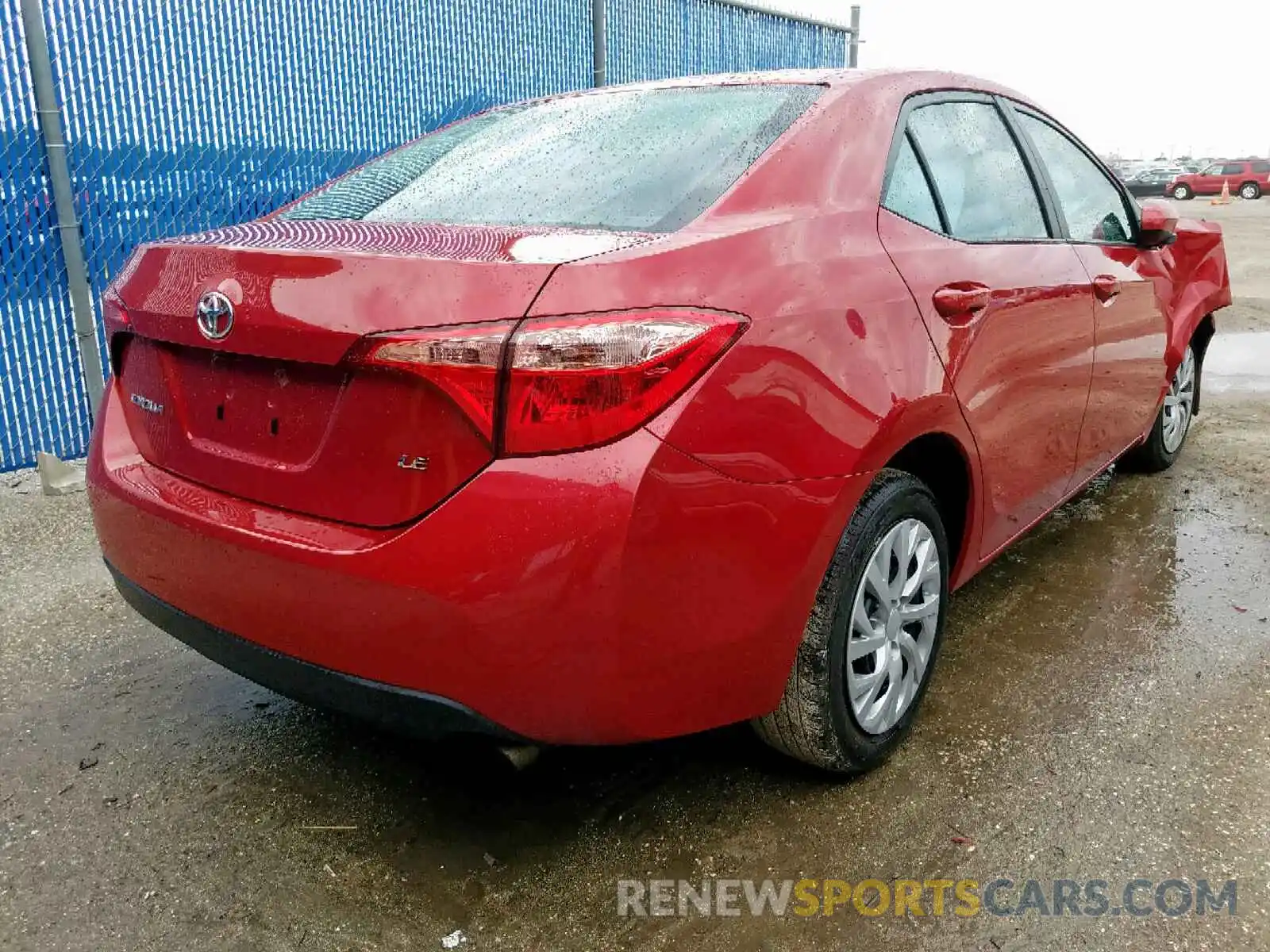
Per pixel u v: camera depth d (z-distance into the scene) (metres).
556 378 1.68
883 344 2.18
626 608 1.75
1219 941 1.89
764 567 1.94
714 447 1.82
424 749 2.61
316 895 2.07
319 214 2.59
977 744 2.54
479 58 6.55
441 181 2.60
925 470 2.65
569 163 2.47
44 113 4.64
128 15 4.90
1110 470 4.84
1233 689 2.80
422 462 1.76
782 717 2.23
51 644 3.20
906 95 2.68
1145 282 3.74
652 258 1.84
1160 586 3.51
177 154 5.16
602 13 7.30
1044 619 3.26
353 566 1.79
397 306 1.76
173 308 2.09
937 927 1.94
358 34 5.84
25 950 1.93
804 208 2.20
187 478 2.18
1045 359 2.92
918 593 2.51
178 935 1.97
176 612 2.14
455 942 1.94
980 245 2.70
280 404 1.97
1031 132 3.32
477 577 1.71
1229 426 5.70
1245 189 39.19
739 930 1.95
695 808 2.32
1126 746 2.53
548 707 1.78
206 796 2.41
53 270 4.86
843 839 2.20
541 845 2.21
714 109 2.56
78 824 2.31
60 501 4.61
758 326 1.91
